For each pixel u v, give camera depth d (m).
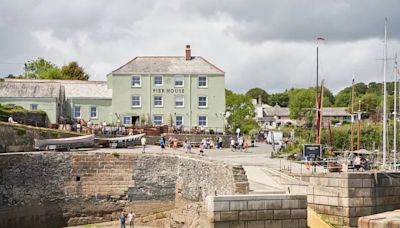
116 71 66.06
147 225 42.19
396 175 34.97
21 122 57.16
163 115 66.25
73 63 104.56
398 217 19.73
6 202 43.25
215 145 60.53
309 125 98.88
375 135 72.75
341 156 55.19
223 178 34.38
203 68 67.12
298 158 47.84
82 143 52.69
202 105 66.62
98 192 45.84
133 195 46.06
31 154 44.59
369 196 34.09
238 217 27.05
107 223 44.78
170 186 45.72
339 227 33.84
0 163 43.19
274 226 27.39
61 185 45.22
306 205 27.78
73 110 66.06
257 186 32.25
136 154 46.47
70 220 45.22
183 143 55.62
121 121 65.81
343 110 121.50
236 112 113.69
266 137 77.12
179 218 35.16
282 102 199.12
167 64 67.44
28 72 108.62
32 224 44.06
